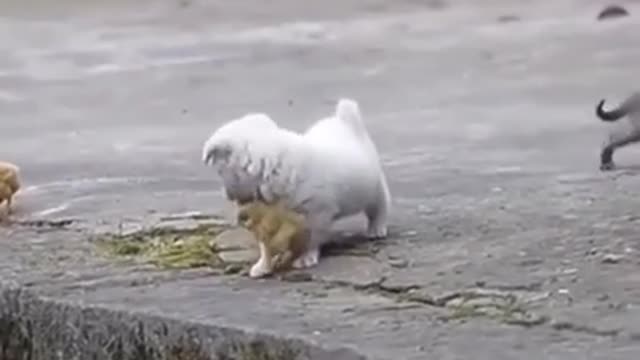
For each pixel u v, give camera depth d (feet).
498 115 69.41
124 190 45.98
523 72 91.15
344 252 33.55
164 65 102.37
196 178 48.78
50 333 30.55
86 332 29.76
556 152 55.01
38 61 106.42
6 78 94.48
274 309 28.84
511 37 118.11
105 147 59.67
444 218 38.06
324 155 31.99
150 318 28.63
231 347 27.30
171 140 62.08
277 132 31.35
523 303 28.91
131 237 37.22
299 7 164.55
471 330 27.07
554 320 27.58
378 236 35.01
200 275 32.48
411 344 26.07
